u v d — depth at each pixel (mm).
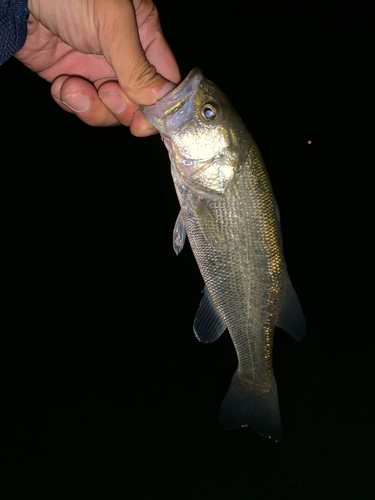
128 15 284
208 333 362
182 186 344
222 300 350
